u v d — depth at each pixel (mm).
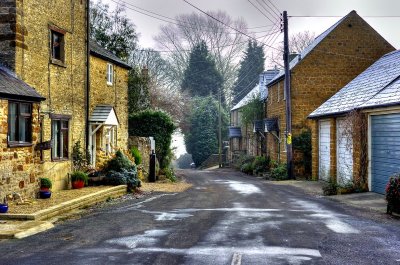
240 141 49438
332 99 23156
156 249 7898
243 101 48094
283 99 31344
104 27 30312
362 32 29328
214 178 30469
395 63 20031
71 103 17578
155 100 44281
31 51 14664
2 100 12195
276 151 33875
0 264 7066
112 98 22391
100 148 20219
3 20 13828
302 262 7000
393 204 11719
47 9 15633
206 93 57812
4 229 9523
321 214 11820
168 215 11734
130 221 10852
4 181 12320
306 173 28438
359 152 17234
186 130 52875
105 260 7191
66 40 17062
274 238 8711
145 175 24969
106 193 15633
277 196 16703
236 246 8062
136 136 27453
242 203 14383
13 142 12781
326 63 29203
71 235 9242
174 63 57438
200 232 9344
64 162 16688
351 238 8742
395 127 15156
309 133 28812
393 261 7105
